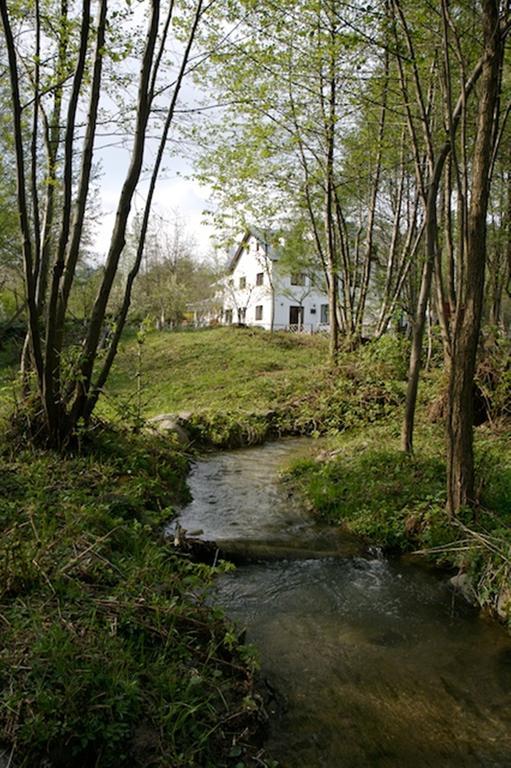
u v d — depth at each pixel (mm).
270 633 4457
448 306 10719
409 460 7980
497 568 5082
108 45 7246
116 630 3484
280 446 11992
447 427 6297
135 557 4691
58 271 6852
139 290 38531
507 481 6797
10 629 3252
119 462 7480
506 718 3576
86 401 7574
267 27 8758
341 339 17266
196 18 7629
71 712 2803
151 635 3625
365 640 4430
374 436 10398
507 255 16719
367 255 17156
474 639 4488
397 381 13750
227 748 3045
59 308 7598
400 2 7664
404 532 6383
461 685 3895
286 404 14453
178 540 5516
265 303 41375
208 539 6133
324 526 6957
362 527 6652
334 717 3537
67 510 5047
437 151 11461
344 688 3822
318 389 14820
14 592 3721
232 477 9289
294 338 27312
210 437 11828
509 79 9766
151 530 5484
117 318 8352
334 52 8805
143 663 3279
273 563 5781
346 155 14477
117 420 9055
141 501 6309
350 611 4887
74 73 6977
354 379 14219
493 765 3201
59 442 7289
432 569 5777
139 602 3828
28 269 6734
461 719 3562
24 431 7266
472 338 6039
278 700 3652
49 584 3740
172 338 26469
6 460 6652
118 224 7332
